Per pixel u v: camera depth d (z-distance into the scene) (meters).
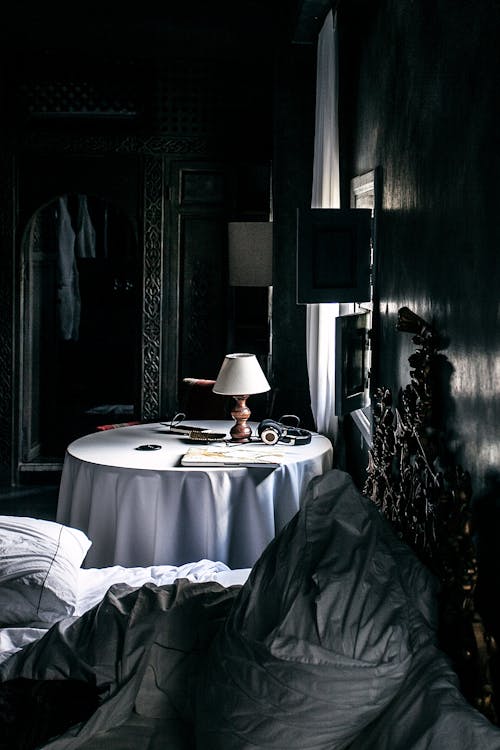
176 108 7.13
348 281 4.47
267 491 4.64
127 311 10.92
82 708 2.38
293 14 6.06
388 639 2.17
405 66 3.70
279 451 5.00
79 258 10.70
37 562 3.17
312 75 6.54
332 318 5.90
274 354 6.67
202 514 4.60
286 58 6.53
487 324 2.45
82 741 2.33
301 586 2.28
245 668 2.19
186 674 2.45
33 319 7.77
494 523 2.39
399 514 3.20
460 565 2.34
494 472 2.39
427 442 2.91
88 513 4.81
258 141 7.15
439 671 2.16
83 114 7.12
